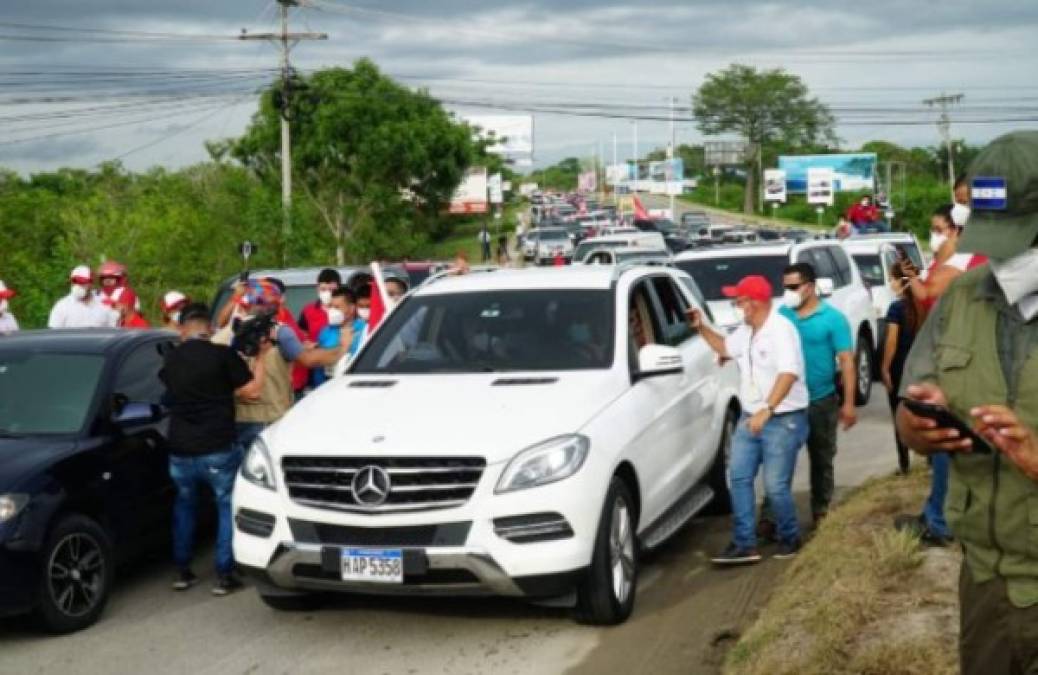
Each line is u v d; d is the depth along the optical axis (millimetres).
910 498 7883
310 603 7184
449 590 6277
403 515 6262
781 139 151125
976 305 3043
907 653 5125
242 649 6668
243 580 8203
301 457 6508
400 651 6480
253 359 8312
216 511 8875
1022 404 2936
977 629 3119
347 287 10617
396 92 48531
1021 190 2867
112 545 7531
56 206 31016
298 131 47344
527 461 6285
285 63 36094
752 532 7895
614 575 6637
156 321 25062
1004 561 3043
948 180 120500
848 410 8625
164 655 6633
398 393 7078
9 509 6816
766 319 7742
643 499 7129
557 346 7527
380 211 48875
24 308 23578
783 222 118375
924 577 6133
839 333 8547
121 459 7738
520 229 80000
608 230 54406
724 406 9188
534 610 7035
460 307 7945
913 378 3135
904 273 8938
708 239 55281
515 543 6211
